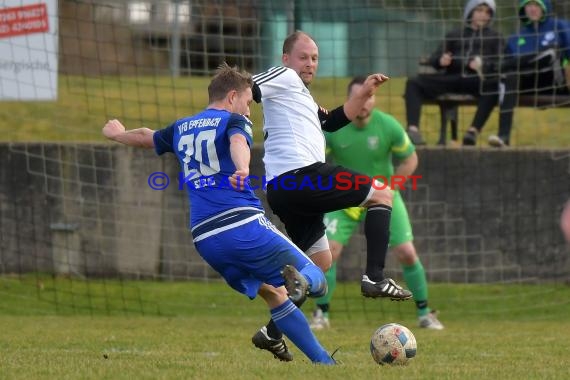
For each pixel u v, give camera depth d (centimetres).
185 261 4456
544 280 4294
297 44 2420
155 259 4462
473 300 4184
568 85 4394
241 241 2070
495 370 2125
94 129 4956
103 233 4462
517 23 4397
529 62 4347
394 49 5253
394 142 3425
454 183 4344
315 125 2342
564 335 3284
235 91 2156
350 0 5159
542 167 4288
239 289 2155
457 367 2177
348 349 2800
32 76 4397
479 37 4328
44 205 4466
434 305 4144
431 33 5228
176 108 5006
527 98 4412
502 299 4172
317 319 3566
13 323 3541
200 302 4166
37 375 1944
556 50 4341
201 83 5566
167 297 4228
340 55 5259
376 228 2286
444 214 4350
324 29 5244
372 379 1880
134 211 4462
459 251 4347
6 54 4400
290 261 2070
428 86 4388
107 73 6072
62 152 4466
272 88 2303
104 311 4016
